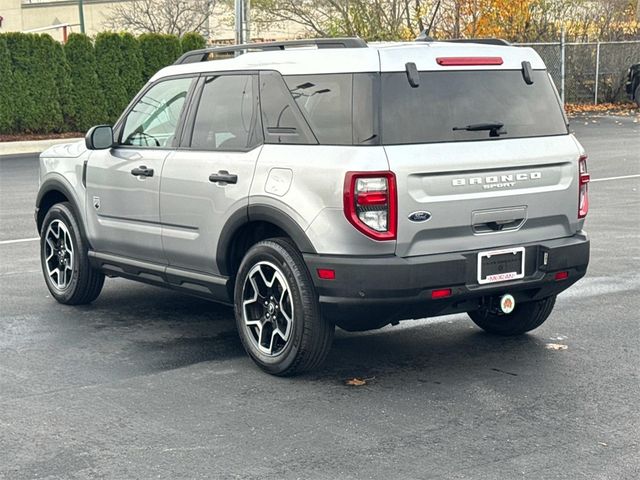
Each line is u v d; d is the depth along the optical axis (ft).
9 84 81.87
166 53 88.48
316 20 96.89
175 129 23.45
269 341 21.16
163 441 17.17
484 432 17.40
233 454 16.52
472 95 20.20
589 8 104.88
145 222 24.07
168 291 29.45
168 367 21.62
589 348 22.74
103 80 86.28
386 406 18.85
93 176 25.73
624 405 18.78
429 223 19.21
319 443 16.97
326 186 19.20
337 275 19.13
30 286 29.86
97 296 27.40
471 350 22.70
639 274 30.55
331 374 20.95
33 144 77.92
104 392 19.90
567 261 20.89
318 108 19.94
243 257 21.76
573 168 21.29
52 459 16.40
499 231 20.18
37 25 149.07
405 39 91.97
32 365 21.83
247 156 21.11
